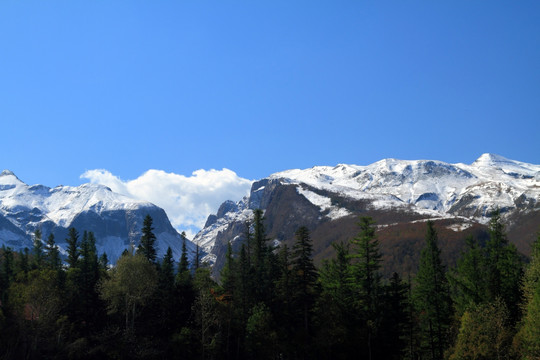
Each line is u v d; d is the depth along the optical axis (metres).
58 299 107.56
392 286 110.56
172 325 115.19
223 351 111.69
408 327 108.31
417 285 114.19
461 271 106.81
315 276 108.88
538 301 78.88
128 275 110.25
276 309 113.44
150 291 112.19
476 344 84.75
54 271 114.94
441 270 108.94
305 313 107.31
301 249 109.19
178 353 106.94
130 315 115.94
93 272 123.06
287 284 111.00
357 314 106.88
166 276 122.81
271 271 126.44
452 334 99.38
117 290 109.44
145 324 115.25
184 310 117.00
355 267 108.06
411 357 107.69
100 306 117.81
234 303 116.31
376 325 105.44
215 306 112.94
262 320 105.81
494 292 98.94
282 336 106.44
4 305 109.62
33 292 104.44
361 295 107.94
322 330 103.38
